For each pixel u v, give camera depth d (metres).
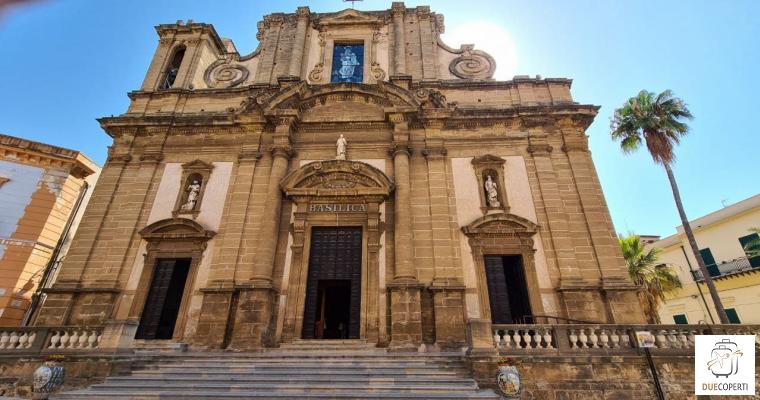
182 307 15.27
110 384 10.52
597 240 15.77
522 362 11.52
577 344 12.29
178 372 11.33
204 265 16.09
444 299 14.89
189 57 21.89
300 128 18.97
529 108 18.33
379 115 18.95
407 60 20.84
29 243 18.80
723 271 25.97
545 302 14.94
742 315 24.66
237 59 22.08
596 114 18.11
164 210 17.36
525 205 16.78
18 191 19.36
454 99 19.61
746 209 25.05
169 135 19.06
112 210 17.41
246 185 17.48
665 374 11.34
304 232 16.56
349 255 16.42
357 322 15.27
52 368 10.38
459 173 17.59
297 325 14.93
